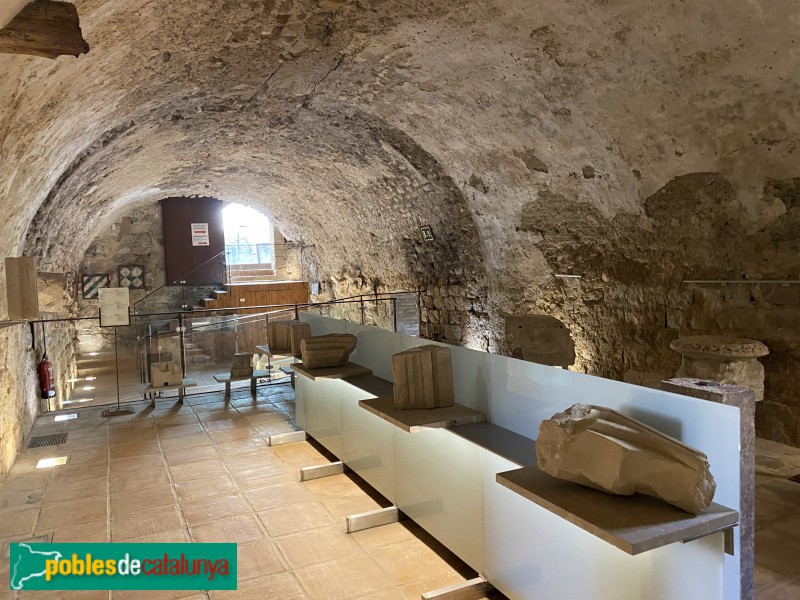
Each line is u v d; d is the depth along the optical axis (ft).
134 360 27.76
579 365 20.62
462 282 25.96
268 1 13.03
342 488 13.07
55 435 17.63
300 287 39.37
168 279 40.52
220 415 19.51
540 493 6.22
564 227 20.06
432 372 9.91
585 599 6.95
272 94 19.15
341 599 8.82
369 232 31.19
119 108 15.75
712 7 11.71
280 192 34.22
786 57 11.66
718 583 5.56
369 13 14.17
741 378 13.32
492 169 20.86
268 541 10.69
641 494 6.04
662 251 16.96
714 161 14.56
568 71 15.35
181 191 35.17
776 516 10.62
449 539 9.66
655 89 14.34
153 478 13.94
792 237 13.56
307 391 16.40
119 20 10.40
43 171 14.07
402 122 21.13
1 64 7.70
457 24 14.78
